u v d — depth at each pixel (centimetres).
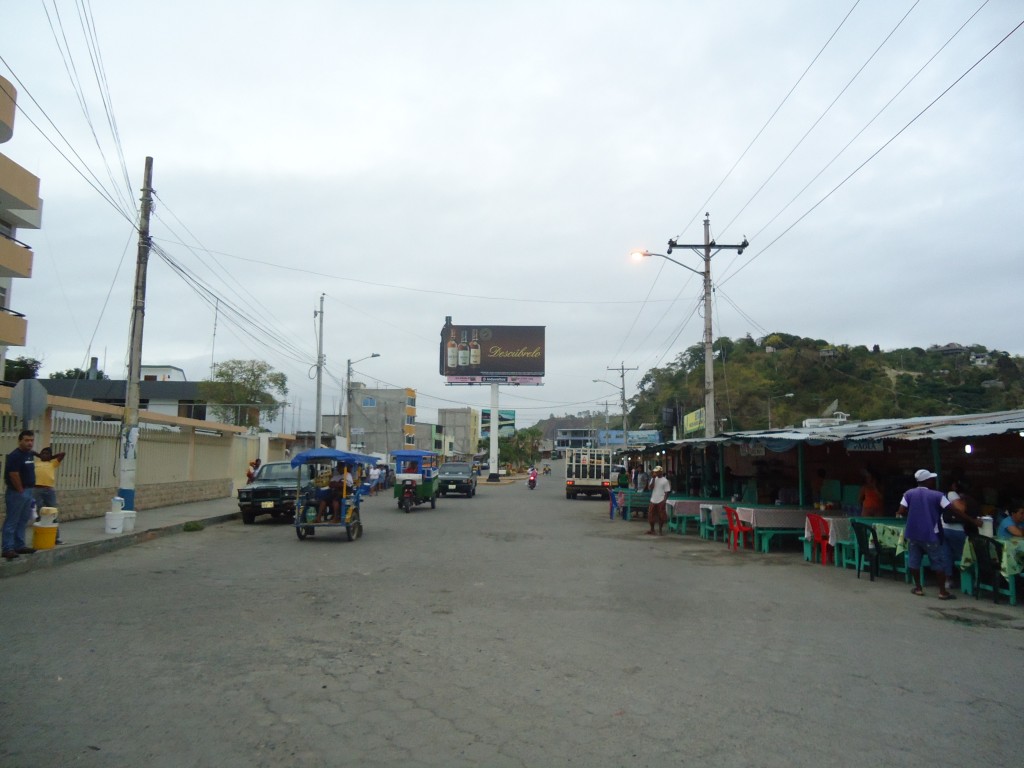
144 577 1169
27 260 2188
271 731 518
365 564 1356
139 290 1725
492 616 909
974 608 1012
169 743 494
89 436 1895
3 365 2455
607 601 1023
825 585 1193
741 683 645
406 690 612
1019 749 504
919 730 537
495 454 6322
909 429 1441
